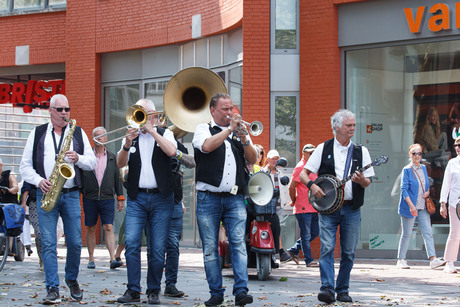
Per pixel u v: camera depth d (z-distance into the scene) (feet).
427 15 42.42
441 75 43.32
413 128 44.39
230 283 32.94
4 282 32.55
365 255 45.24
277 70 46.14
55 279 25.91
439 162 43.83
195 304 26.16
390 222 44.96
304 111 45.39
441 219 43.52
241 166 24.63
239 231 24.35
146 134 26.02
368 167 25.61
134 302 26.23
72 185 26.11
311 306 25.86
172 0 54.44
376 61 44.83
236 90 49.80
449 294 29.27
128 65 57.98
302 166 40.63
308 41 45.42
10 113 89.10
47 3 62.64
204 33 51.96
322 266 26.40
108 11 57.98
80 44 59.21
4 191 36.52
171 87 26.35
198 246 53.26
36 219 36.04
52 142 26.23
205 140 24.11
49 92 64.59
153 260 26.03
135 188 25.80
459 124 42.96
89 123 58.65
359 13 44.32
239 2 47.70
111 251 38.52
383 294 29.14
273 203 33.88
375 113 45.03
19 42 63.72
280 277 35.19
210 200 24.44
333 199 25.82
